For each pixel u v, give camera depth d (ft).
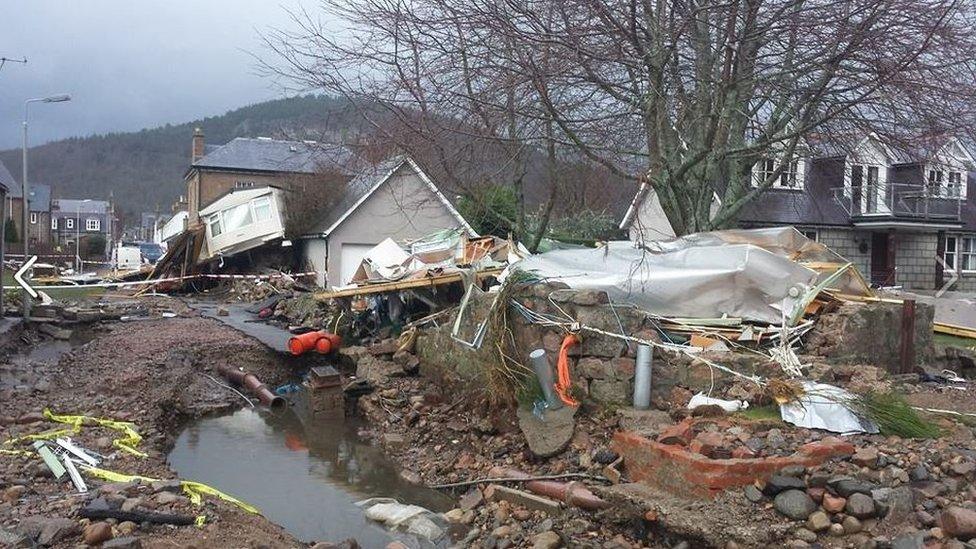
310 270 89.92
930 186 50.80
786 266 28.63
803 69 36.19
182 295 83.15
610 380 24.30
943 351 32.58
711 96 38.91
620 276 29.25
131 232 333.83
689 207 39.91
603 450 21.90
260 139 151.43
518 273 28.53
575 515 20.06
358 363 38.63
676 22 36.45
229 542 16.96
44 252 162.20
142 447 26.76
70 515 17.38
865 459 17.52
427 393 33.45
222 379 39.50
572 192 63.10
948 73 35.29
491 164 45.37
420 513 21.84
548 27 35.68
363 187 88.94
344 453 29.17
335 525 21.59
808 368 24.00
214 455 28.60
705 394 23.18
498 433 27.09
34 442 24.38
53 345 44.39
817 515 16.01
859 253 88.07
